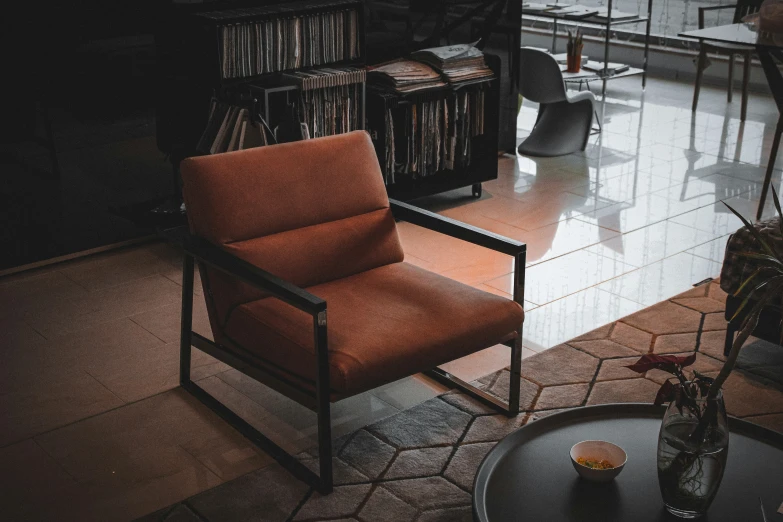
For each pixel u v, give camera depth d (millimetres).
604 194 4863
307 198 2799
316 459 2578
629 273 3865
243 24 3775
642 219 4496
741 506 1936
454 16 4902
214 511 2346
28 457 2598
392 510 2342
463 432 2701
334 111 4062
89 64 3812
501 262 3982
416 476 2486
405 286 2766
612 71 6301
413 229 4379
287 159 2789
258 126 3717
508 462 2092
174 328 3396
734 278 2975
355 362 2324
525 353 3184
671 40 7465
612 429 2209
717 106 6590
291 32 3924
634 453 2115
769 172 4426
